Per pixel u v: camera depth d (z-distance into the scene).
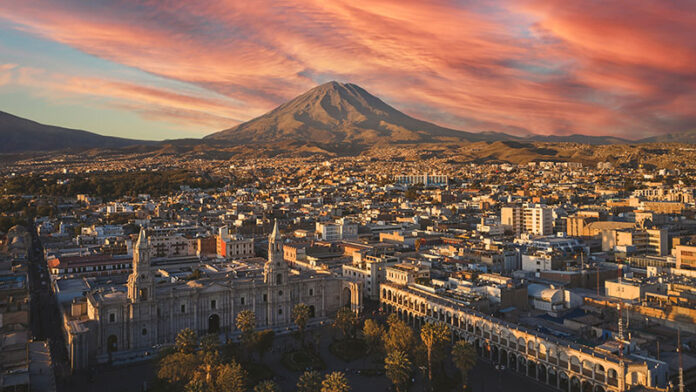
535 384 153.88
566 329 176.25
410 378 159.38
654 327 175.50
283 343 194.88
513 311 193.12
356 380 159.12
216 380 134.50
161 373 143.75
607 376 137.12
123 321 186.50
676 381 137.50
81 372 168.62
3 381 126.94
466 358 145.12
